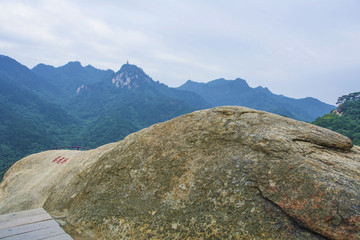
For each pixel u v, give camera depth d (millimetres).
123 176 5766
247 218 3643
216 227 3727
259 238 3344
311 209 3250
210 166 4754
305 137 4699
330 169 3717
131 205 4898
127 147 6691
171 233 3990
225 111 5980
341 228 2953
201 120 6031
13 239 3848
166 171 5230
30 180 10195
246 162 4406
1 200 9492
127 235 4297
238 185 4129
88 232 4699
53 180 8516
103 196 5516
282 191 3662
